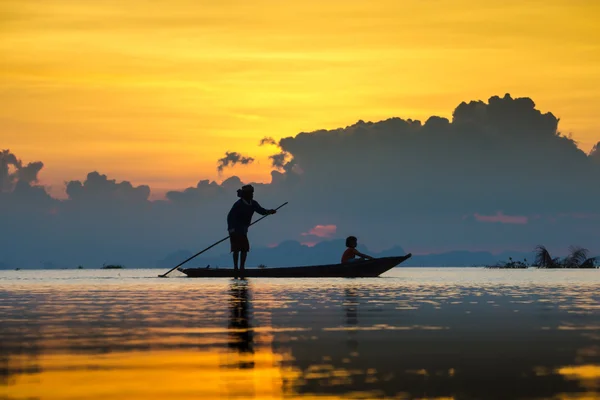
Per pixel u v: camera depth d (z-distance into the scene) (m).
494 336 10.09
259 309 15.09
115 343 9.45
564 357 8.11
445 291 22.61
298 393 6.26
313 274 38.78
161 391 6.40
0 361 8.00
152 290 23.78
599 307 15.50
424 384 6.61
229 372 7.29
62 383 6.75
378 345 9.18
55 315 13.71
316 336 10.17
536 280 33.31
